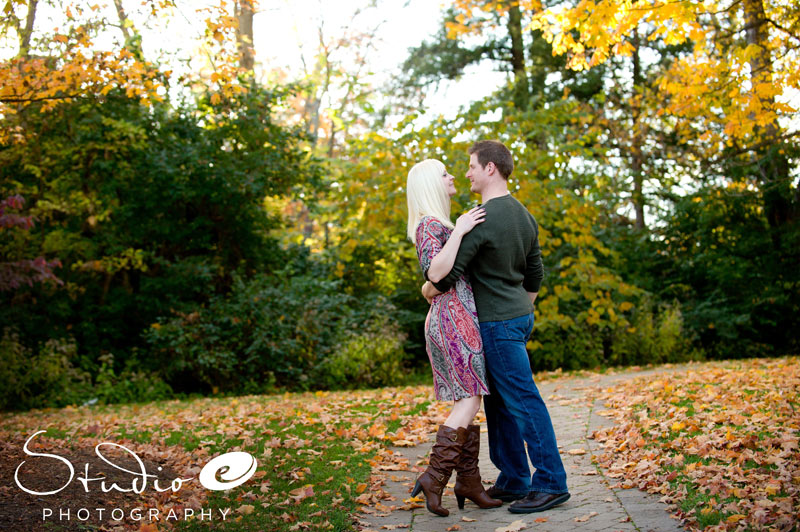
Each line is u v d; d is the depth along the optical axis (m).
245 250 12.11
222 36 6.11
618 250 13.37
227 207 11.58
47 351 9.38
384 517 3.15
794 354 12.42
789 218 12.44
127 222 11.14
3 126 7.50
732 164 12.16
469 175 3.41
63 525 2.90
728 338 12.32
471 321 3.17
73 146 10.59
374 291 12.21
